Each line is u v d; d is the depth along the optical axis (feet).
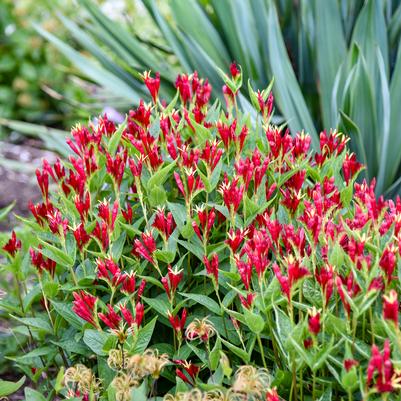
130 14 23.98
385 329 5.87
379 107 12.43
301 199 7.49
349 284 5.90
